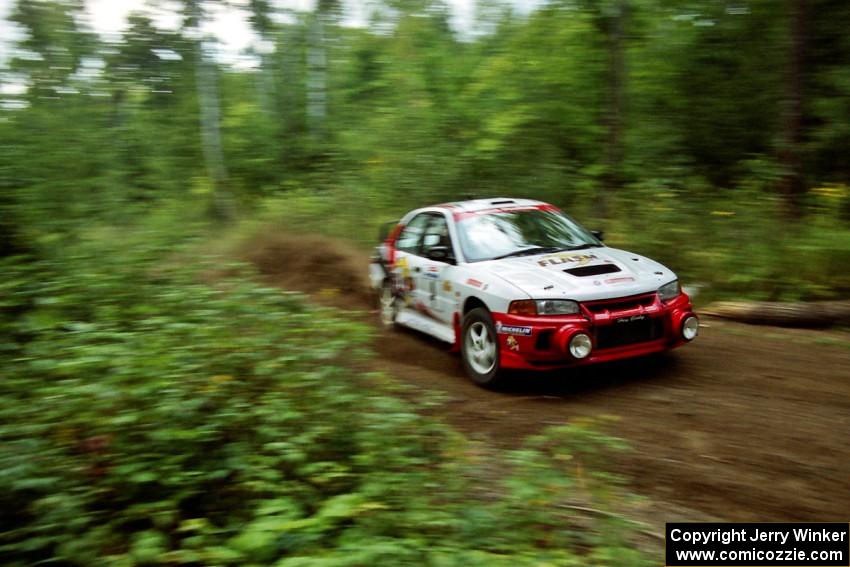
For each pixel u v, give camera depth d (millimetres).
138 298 5523
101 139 8562
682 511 3748
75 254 6355
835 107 10656
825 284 8523
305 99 22719
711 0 12352
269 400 3980
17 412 3803
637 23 12977
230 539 3176
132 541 3307
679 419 5055
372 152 14625
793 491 3885
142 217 8031
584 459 4410
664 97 13508
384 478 3670
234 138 21781
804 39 10430
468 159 13469
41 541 3107
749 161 11055
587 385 6008
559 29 13109
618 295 5738
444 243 7062
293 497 3549
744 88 13047
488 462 4328
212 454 3791
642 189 11117
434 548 3096
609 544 3316
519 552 3201
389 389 4859
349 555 2883
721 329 7672
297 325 4613
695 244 9719
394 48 14977
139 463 3572
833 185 10711
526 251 6648
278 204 14461
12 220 6785
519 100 13617
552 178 12875
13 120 7586
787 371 6012
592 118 13586
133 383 3852
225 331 4363
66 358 4352
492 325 5973
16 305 5324
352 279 11016
